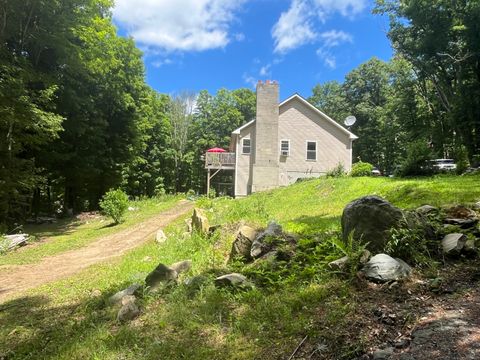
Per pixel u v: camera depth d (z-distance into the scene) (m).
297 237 5.79
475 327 2.71
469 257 4.15
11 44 16.16
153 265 7.03
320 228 7.12
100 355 3.39
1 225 13.50
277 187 22.75
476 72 23.00
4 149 13.91
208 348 3.16
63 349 3.70
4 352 3.95
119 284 5.89
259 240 5.68
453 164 18.30
